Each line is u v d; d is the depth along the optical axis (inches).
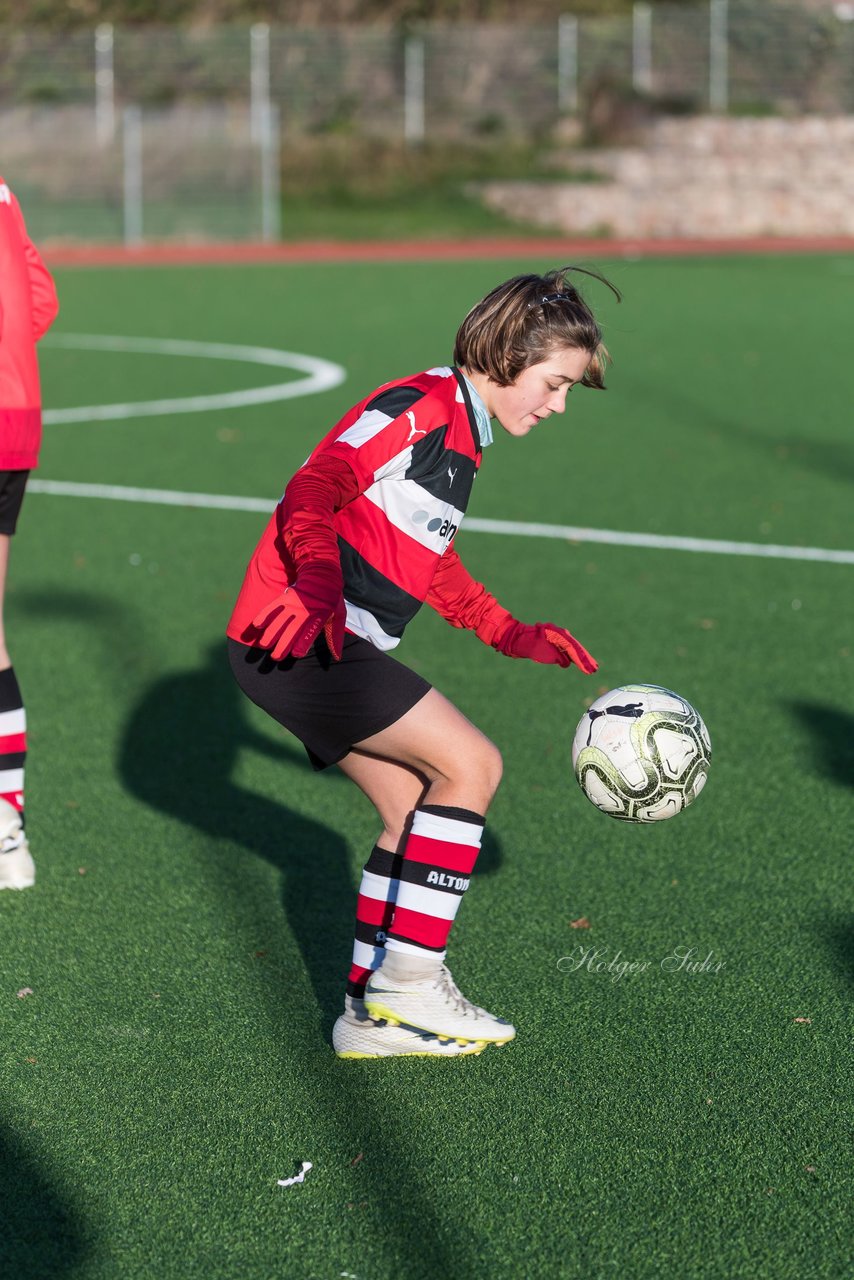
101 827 533.3
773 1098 362.0
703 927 454.0
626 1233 311.6
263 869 499.2
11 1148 341.4
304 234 3816.4
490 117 4148.6
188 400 1562.5
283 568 353.7
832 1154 339.3
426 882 364.2
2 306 451.5
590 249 3614.7
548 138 4138.8
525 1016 400.8
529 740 623.8
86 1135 346.9
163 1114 355.9
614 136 4121.6
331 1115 355.6
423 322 2212.1
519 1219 315.9
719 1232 311.9
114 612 812.0
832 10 4074.8
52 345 2009.1
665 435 1368.1
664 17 4097.0
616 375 1738.4
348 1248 306.7
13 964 430.9
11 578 877.8
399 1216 317.4
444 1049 377.4
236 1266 301.4
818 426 1408.7
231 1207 320.2
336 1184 328.2
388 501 345.1
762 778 578.2
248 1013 405.4
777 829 529.3
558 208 3981.3
